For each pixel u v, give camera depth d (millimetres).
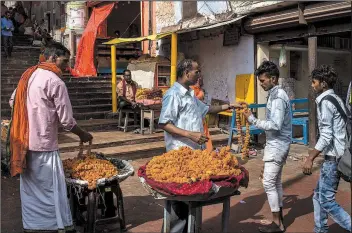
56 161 4094
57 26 18906
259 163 7648
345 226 3711
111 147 8281
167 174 3414
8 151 4098
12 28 13992
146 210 5125
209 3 10266
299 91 10055
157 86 11109
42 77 3984
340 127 3684
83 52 13781
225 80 10188
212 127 10477
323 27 7496
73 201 4469
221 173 3410
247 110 4320
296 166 7410
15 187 6070
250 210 5121
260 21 8516
